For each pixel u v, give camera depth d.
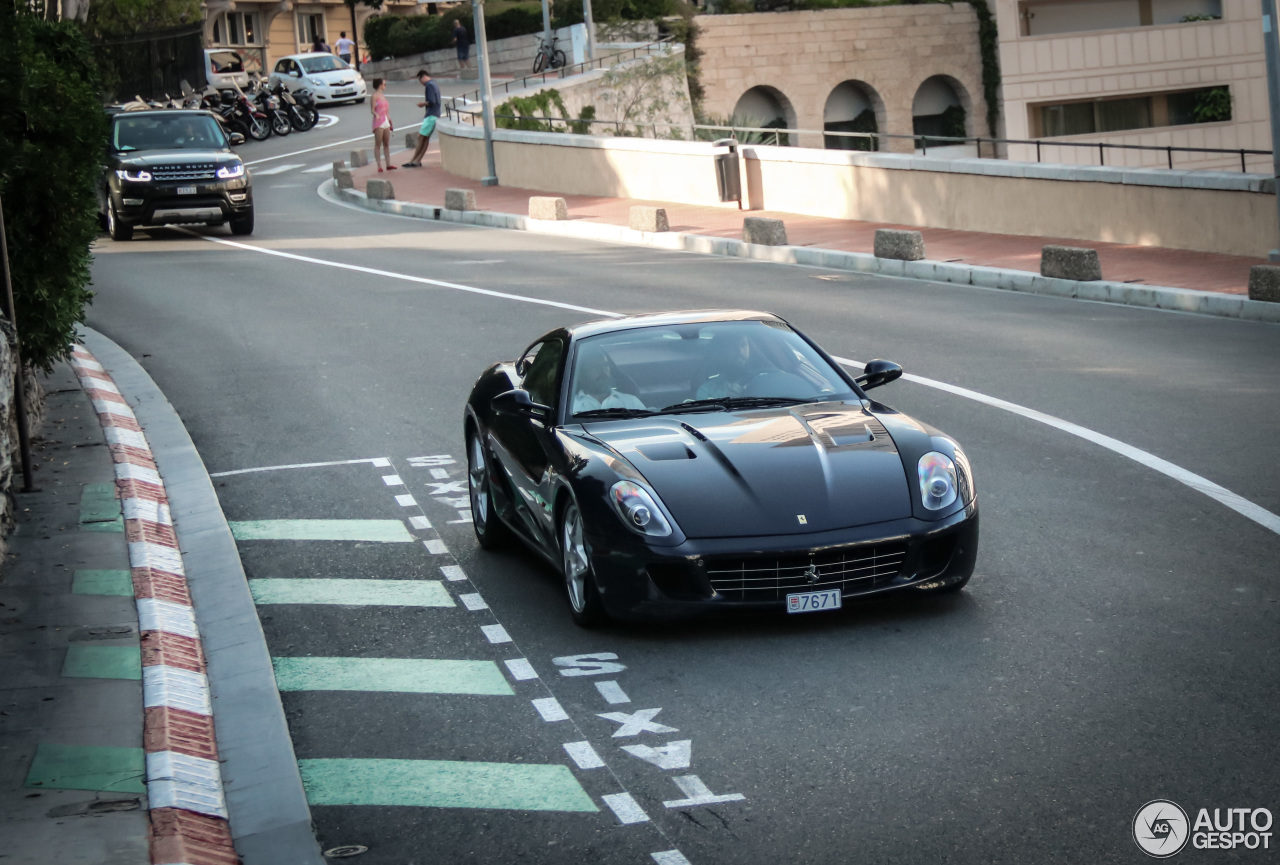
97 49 46.38
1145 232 19.98
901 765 4.96
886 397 11.60
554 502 6.84
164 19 50.09
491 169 34.41
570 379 7.43
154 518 8.77
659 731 5.42
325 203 32.62
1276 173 16.53
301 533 8.70
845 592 6.26
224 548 8.34
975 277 18.44
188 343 15.70
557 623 6.84
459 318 16.66
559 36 59.25
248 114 46.62
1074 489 8.62
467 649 6.54
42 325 10.55
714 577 6.21
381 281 20.06
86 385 12.71
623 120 53.53
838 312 16.20
